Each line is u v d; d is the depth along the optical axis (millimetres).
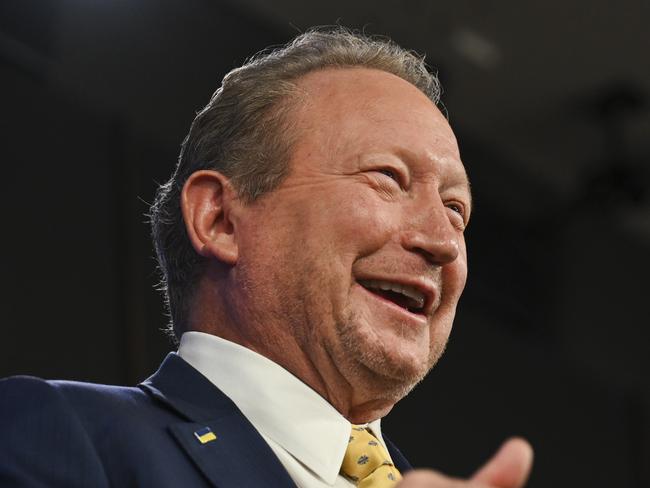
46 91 6332
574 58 8516
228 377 2580
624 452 9242
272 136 2711
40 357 5766
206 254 2684
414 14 7895
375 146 2664
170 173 6777
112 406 2408
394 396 2596
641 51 8453
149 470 2275
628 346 9883
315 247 2572
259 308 2604
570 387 9125
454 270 2670
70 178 6266
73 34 6609
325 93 2758
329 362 2564
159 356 6250
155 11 7082
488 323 8758
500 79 8688
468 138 9141
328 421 2545
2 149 6000
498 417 8344
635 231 10375
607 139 9148
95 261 6188
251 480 2318
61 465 2250
